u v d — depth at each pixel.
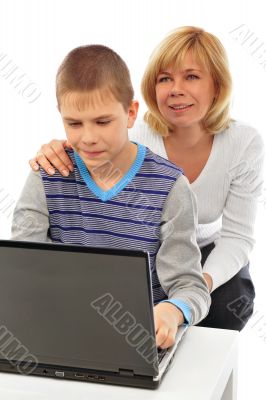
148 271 1.13
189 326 1.54
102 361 1.28
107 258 1.14
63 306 1.22
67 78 1.45
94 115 1.44
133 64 3.12
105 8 3.12
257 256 3.18
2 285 1.22
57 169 1.65
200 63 1.94
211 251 2.12
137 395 1.27
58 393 1.29
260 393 2.57
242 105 3.08
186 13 3.04
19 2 3.18
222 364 1.38
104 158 1.50
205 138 2.09
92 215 1.63
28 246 1.17
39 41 3.22
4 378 1.34
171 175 1.62
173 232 1.60
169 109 2.00
